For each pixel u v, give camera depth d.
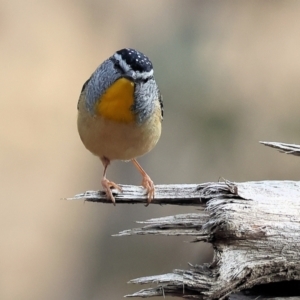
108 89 7.37
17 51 20.70
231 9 16.84
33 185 18.09
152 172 14.05
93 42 21.39
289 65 15.89
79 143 19.47
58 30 21.48
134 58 7.45
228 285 5.96
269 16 17.23
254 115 13.97
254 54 16.02
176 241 14.25
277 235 5.97
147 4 18.12
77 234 16.45
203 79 14.21
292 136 13.75
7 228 16.98
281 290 6.27
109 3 22.02
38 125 19.30
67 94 20.09
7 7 21.48
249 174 13.10
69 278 15.79
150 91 7.73
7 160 18.34
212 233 6.05
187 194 6.82
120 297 14.57
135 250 14.98
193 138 13.67
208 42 15.67
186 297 6.23
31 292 15.62
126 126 7.54
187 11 16.52
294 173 13.13
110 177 15.27
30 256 16.45
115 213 15.75
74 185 18.34
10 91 19.69
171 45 15.15
